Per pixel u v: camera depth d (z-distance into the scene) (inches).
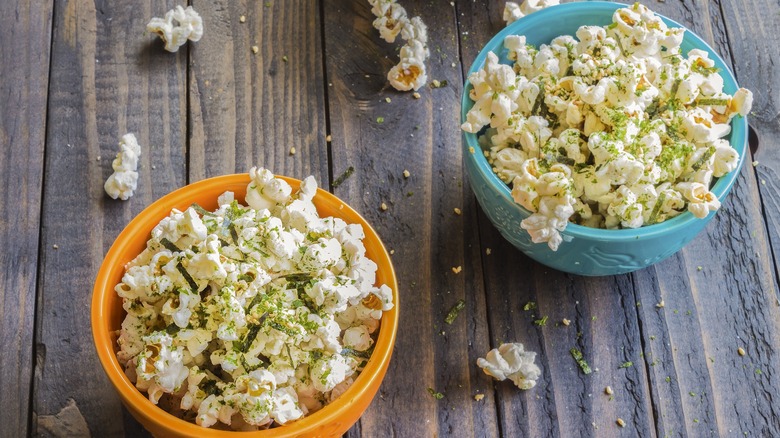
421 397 27.2
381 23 29.9
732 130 26.5
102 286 24.6
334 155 29.2
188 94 29.6
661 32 26.6
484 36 30.6
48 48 29.8
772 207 29.2
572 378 27.5
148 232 25.4
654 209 25.7
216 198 26.0
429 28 30.6
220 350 24.3
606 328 27.9
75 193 28.5
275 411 23.6
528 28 27.7
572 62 26.9
